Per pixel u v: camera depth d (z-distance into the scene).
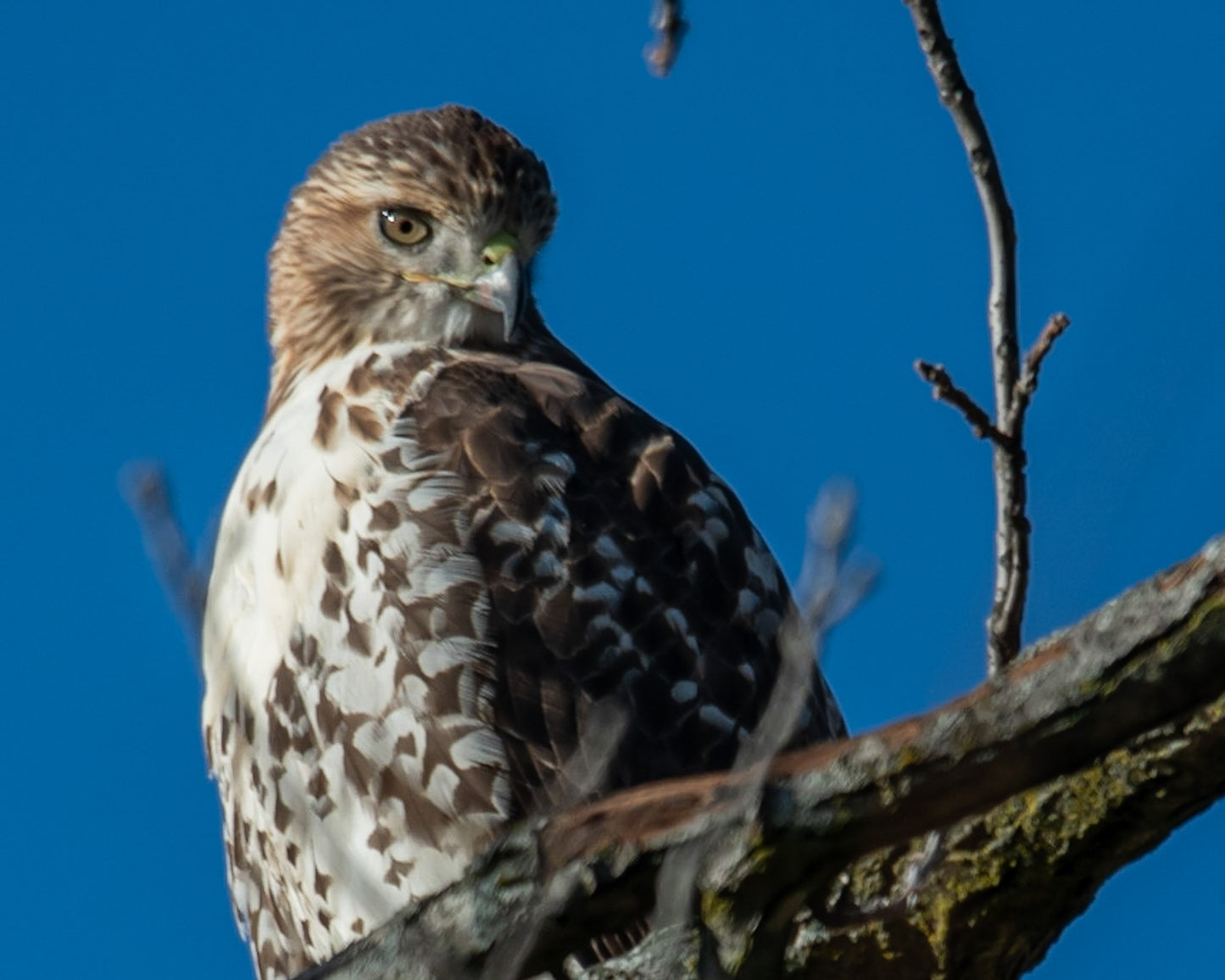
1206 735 6.00
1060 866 6.52
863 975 7.00
